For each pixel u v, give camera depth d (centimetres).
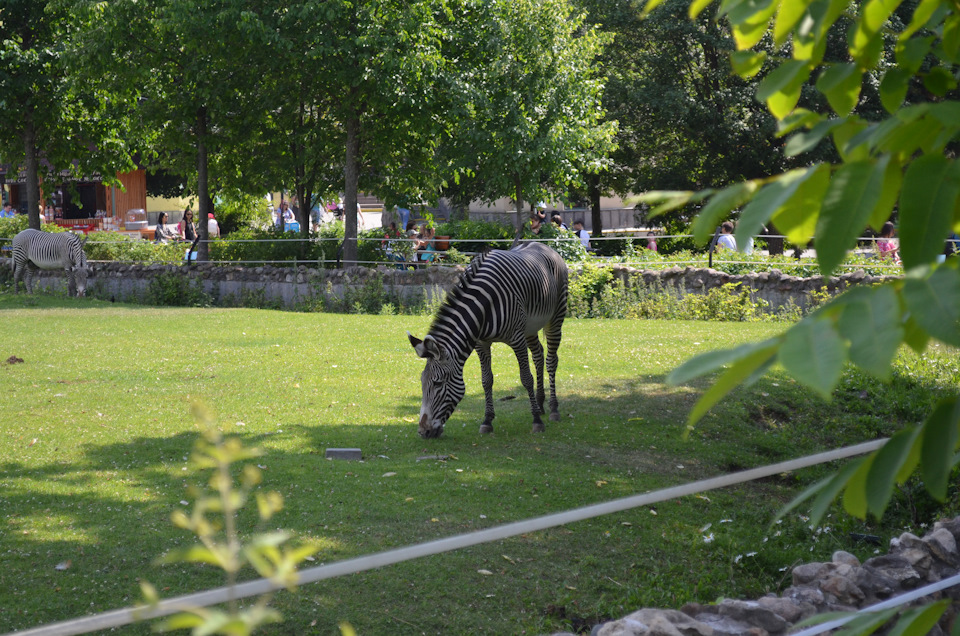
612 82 3184
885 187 112
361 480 681
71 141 2658
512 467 725
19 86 2342
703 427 875
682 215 3088
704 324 1549
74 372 1102
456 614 466
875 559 462
